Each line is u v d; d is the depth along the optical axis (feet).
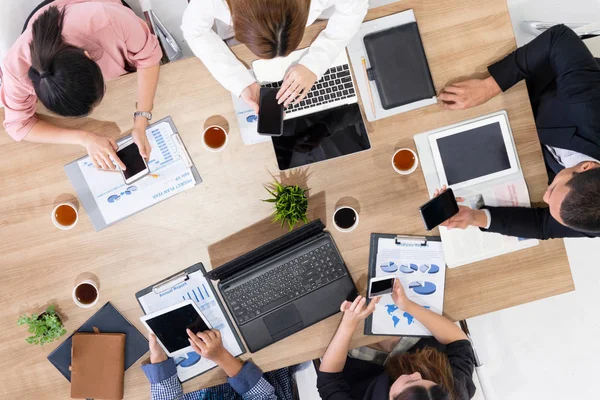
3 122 4.92
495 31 5.01
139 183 5.06
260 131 4.69
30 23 4.70
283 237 4.86
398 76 4.97
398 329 5.32
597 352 7.45
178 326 5.06
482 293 5.23
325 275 5.07
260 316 5.10
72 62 3.90
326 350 5.25
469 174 5.10
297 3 3.26
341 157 5.09
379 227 5.18
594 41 5.78
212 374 5.31
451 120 5.07
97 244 5.13
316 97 4.97
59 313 5.16
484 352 7.50
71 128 4.99
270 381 5.92
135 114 4.90
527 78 5.16
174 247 5.15
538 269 5.19
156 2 6.56
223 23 5.39
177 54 6.31
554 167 5.61
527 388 7.46
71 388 5.07
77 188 5.07
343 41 4.68
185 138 5.05
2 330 5.16
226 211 5.13
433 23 4.99
